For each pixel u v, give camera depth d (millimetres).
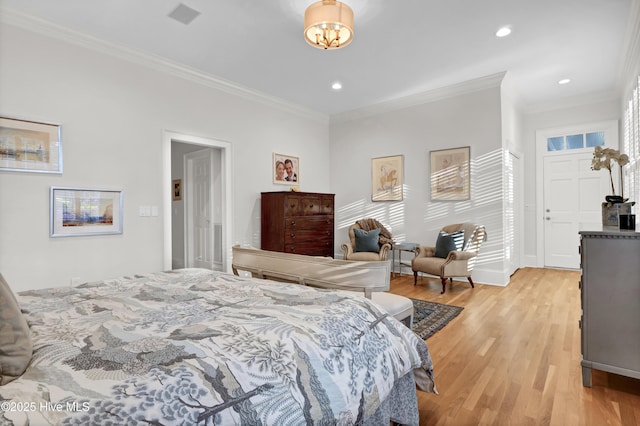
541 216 5543
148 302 1372
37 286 2887
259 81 4406
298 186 5512
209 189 5000
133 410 660
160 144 3738
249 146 4746
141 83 3578
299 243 4703
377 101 5293
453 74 4238
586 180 5152
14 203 2779
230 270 4477
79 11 2781
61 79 3021
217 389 763
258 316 1149
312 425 858
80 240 3146
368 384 1077
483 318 3100
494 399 1796
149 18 2902
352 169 5867
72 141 3088
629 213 2205
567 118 5258
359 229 5074
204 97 4180
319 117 5926
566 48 3543
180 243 5734
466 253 4082
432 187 4934
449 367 2162
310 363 949
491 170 4418
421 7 2779
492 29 3145
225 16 2883
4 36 2717
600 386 1921
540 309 3355
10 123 2750
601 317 1882
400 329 1381
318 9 2512
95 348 899
